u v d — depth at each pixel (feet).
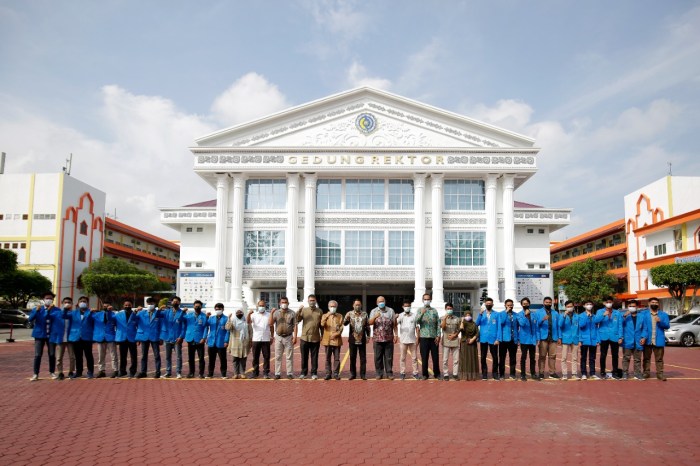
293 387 41.83
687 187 152.66
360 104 116.16
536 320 46.62
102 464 22.13
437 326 46.68
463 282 119.85
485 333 46.78
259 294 124.67
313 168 113.29
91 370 47.67
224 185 115.24
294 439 25.82
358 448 24.31
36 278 149.28
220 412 32.04
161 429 27.81
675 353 74.64
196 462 22.31
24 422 29.53
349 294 130.11
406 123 115.24
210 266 134.00
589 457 23.13
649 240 158.51
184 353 75.36
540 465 22.06
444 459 22.77
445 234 115.55
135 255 213.87
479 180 118.01
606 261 200.54
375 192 117.80
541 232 132.36
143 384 43.57
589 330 47.39
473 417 30.68
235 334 46.88
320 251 115.34
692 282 109.70
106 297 165.07
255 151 114.11
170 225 136.46
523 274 126.11
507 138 114.83
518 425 28.76
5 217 167.94
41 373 51.42
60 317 46.85
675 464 22.25
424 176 114.42
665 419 30.40
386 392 39.34
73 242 174.19
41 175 169.58
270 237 115.75
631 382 45.14
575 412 32.22
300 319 47.52
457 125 115.03
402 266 114.62
